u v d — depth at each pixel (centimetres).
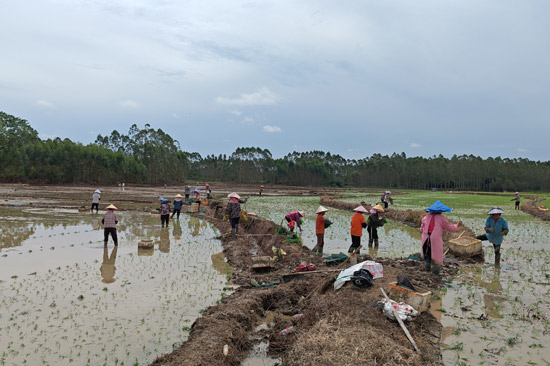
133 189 6334
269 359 642
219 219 2592
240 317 761
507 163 13175
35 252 1406
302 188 9656
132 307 846
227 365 596
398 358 541
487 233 1247
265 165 12750
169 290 973
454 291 957
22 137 7362
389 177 13138
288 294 927
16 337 685
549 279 1072
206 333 668
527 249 1551
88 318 779
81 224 2148
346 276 885
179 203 2508
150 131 9819
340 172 14900
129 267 1205
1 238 1677
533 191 11562
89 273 1124
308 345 577
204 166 13750
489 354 629
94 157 7544
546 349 646
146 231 2002
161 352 642
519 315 799
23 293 927
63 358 613
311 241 1719
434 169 12362
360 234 1366
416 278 995
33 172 6906
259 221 1992
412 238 1875
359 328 621
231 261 1288
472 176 11906
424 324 723
